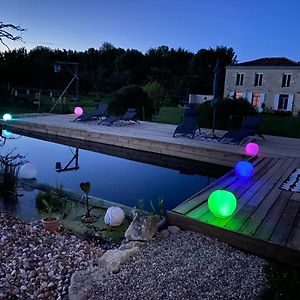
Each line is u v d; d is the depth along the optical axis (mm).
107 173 7254
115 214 4047
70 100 20562
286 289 2336
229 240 3133
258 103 26891
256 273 2596
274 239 2990
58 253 3332
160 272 2607
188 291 2350
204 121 12023
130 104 15062
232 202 3424
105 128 10422
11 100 18234
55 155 8820
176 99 29250
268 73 26016
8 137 11094
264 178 5168
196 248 3027
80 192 5816
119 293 2361
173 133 9633
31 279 2828
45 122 11500
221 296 2287
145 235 3166
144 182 6672
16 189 5355
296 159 6660
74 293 2404
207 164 7516
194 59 35094
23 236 3715
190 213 3600
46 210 4617
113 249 3338
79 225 4176
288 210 3762
